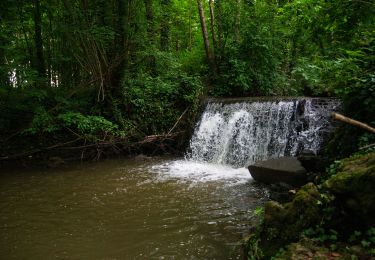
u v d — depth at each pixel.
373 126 5.44
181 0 18.14
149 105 11.90
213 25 15.07
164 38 14.39
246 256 4.01
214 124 11.23
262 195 6.86
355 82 5.80
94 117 10.38
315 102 9.22
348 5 5.11
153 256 4.51
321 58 6.45
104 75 11.29
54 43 12.63
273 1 14.39
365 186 3.35
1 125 10.22
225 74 13.94
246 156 10.17
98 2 10.86
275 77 14.38
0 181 8.27
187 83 12.42
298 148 9.04
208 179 8.31
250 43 13.98
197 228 5.36
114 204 6.58
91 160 10.52
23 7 11.55
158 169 9.41
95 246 4.86
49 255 4.63
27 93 10.48
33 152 10.11
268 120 9.96
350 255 3.12
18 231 5.42
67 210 6.31
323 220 3.64
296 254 3.27
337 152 6.29
